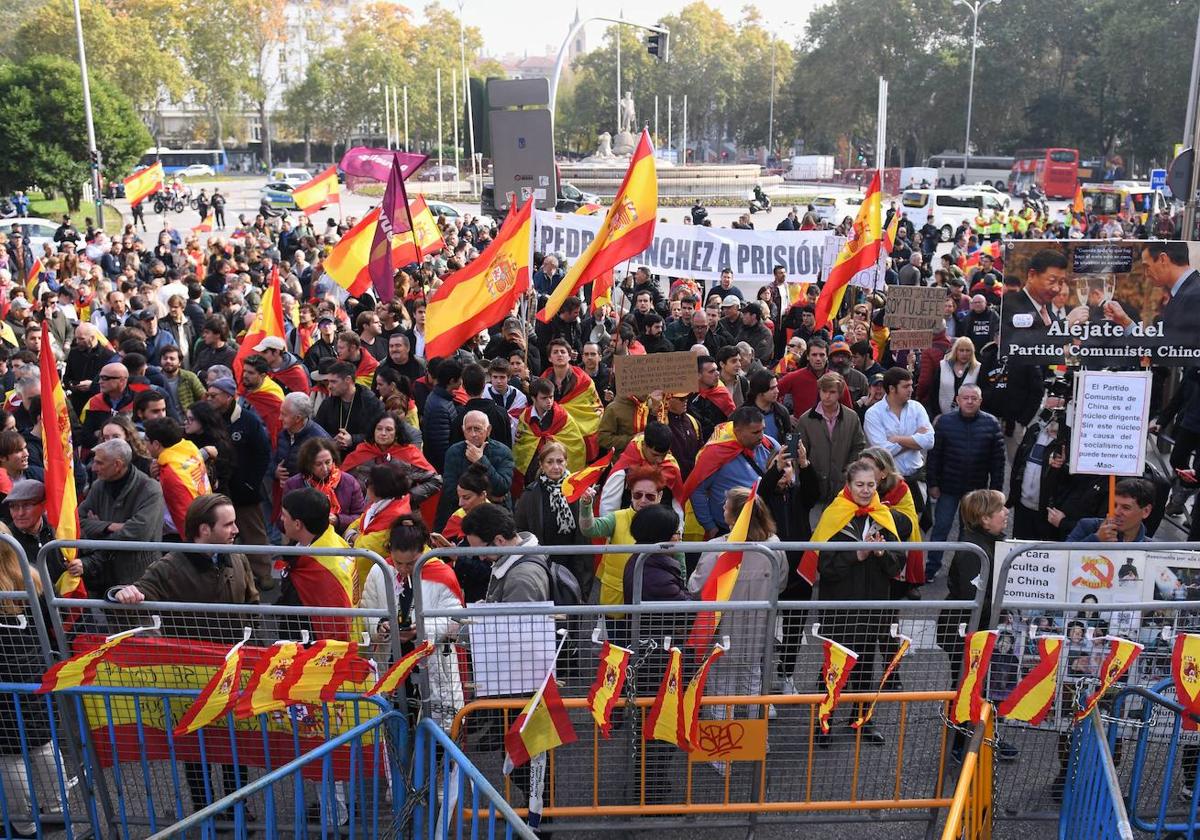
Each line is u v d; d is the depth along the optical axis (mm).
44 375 5648
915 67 86875
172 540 7406
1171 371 12438
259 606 4930
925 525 9688
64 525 5723
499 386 9430
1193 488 10258
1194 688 4859
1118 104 80312
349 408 8984
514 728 4816
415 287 15367
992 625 5070
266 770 5160
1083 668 5215
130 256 21766
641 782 5309
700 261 13703
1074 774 5180
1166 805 5215
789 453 7352
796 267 13586
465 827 5109
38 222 35438
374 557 4820
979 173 77812
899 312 11945
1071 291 7285
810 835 5469
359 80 104500
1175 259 7129
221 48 103625
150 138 53344
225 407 8578
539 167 15500
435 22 115688
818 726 5418
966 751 5078
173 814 5410
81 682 4820
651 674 5277
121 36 85875
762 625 5227
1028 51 84312
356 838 5180
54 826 5309
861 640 5668
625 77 112875
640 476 6539
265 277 18188
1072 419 7648
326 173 22047
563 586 5516
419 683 5000
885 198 62844
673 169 60281
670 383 8406
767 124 117438
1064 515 7824
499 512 5410
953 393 10867
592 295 14023
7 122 47281
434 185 72500
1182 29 70312
